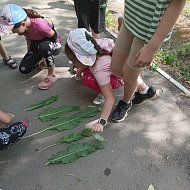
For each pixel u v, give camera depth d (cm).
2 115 293
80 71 338
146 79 361
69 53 305
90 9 366
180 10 209
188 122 308
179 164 269
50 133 296
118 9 506
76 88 346
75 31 302
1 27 310
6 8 315
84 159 271
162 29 216
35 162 270
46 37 339
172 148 282
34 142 288
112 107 311
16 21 312
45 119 307
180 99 334
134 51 259
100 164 268
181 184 253
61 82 353
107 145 284
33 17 334
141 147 283
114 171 263
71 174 260
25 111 318
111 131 297
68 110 316
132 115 314
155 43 222
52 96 332
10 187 252
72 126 300
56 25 456
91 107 322
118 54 284
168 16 211
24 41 421
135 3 240
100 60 301
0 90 344
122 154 277
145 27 240
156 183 254
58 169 264
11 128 271
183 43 420
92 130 289
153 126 303
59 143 286
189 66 380
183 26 458
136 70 270
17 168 266
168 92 343
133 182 255
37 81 356
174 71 375
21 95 338
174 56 391
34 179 257
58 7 507
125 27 267
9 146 272
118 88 343
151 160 272
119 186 252
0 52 369
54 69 355
